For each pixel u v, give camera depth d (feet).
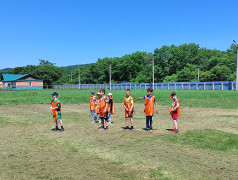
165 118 42.96
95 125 36.37
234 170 16.97
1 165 18.37
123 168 17.49
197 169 17.16
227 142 24.11
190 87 195.00
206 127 32.91
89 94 123.44
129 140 25.99
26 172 16.94
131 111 32.32
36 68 331.98
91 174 16.47
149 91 31.17
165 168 17.38
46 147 23.35
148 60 293.64
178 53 276.62
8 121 40.22
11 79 253.24
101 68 355.36
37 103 79.00
